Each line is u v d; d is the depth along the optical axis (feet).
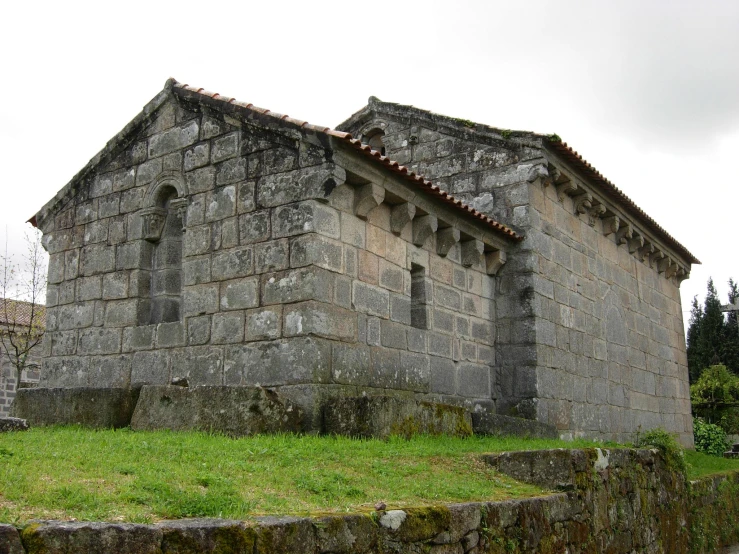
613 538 27.43
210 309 36.50
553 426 41.04
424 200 38.73
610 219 56.29
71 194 45.14
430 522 17.85
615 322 56.95
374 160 34.42
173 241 40.45
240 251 35.94
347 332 34.24
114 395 34.71
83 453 21.63
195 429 30.78
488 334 45.52
